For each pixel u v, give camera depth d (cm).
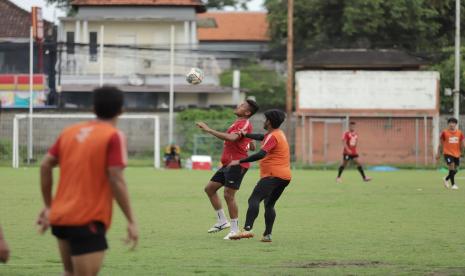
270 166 2019
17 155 5938
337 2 9269
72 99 8569
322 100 6988
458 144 4022
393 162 6962
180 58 8950
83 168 1043
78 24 8838
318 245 2017
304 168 6394
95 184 1044
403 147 6962
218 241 2088
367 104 6962
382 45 9206
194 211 2864
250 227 2053
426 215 2750
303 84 6994
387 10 8894
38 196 3425
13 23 9262
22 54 8825
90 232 1036
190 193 3650
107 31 8925
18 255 1828
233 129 2084
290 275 1577
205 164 5981
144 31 8969
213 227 2222
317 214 2777
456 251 1917
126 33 8944
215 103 8988
